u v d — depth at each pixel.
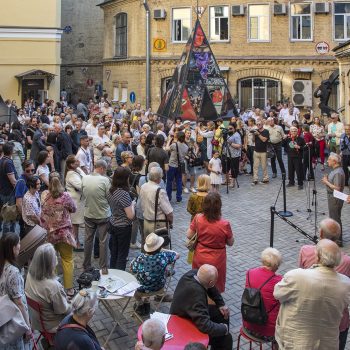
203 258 5.85
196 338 4.42
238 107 24.58
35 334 5.80
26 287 4.96
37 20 28.22
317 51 25.08
